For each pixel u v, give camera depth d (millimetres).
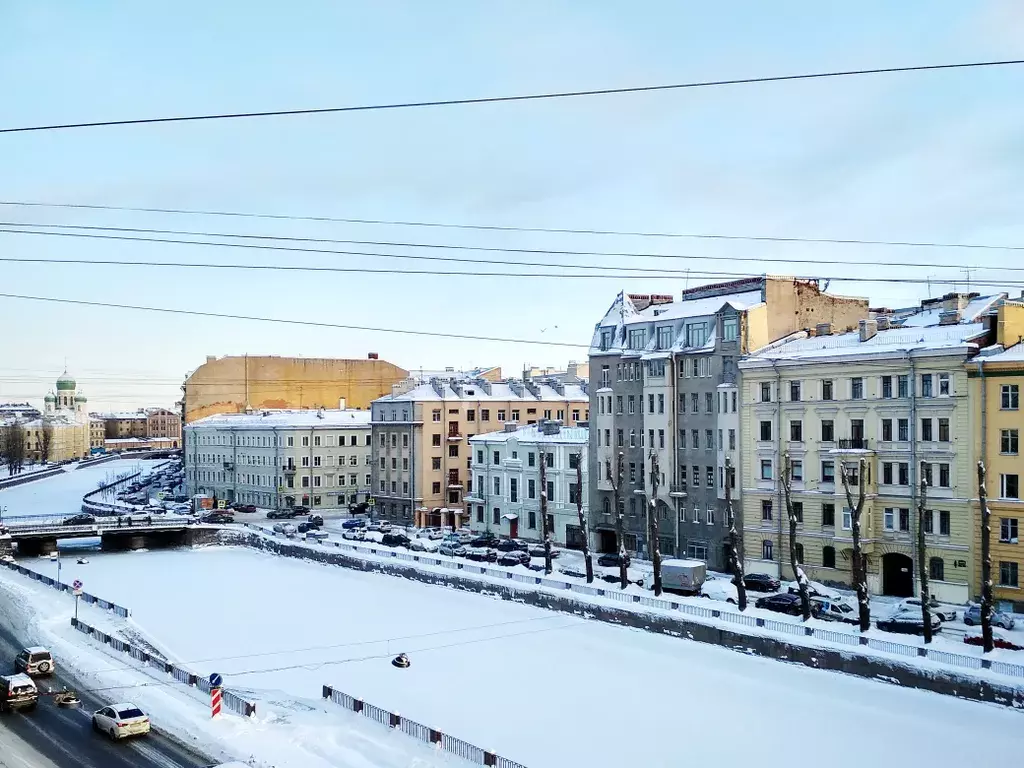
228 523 120812
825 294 85438
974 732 43219
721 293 89000
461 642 62000
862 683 50656
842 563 70812
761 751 42125
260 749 40094
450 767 37625
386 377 189000
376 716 44062
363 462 145750
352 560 92438
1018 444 61625
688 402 85062
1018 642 53094
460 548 93500
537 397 131125
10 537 103250
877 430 69375
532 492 104625
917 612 58344
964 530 63938
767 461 77062
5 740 41250
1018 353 62125
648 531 88188
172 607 74875
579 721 46219
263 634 65125
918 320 74875
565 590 71188
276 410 160000
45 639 61312
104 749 40312
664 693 50469
